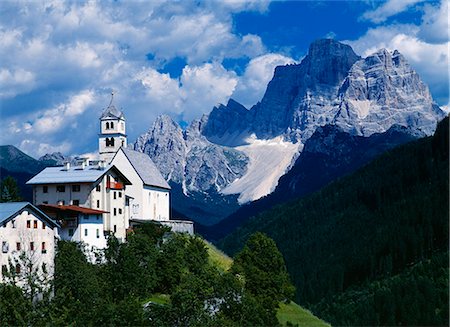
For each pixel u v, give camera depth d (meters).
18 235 123.81
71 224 147.50
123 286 121.12
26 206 125.75
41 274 114.06
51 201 158.62
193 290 111.44
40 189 159.38
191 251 142.38
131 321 100.19
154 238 149.00
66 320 96.62
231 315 115.31
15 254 121.88
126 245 132.88
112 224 159.75
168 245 139.75
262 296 155.12
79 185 156.75
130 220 172.25
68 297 101.81
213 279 120.31
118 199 163.00
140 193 183.25
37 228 128.00
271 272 162.12
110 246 130.75
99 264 129.50
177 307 103.75
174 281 131.50
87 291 110.44
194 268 136.62
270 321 129.38
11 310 90.62
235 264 160.88
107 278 122.31
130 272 123.50
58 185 157.88
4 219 120.94
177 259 134.50
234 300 119.25
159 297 127.38
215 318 107.50
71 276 113.31
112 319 99.56
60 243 132.25
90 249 146.50
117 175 165.00
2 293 92.75
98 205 157.12
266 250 164.75
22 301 91.81
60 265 115.38
